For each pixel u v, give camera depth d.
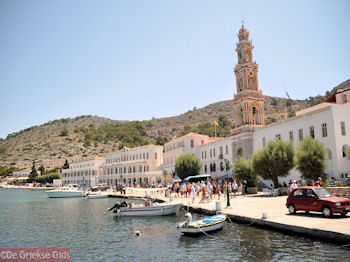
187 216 20.22
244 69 60.31
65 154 198.12
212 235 19.45
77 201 55.47
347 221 17.30
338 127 38.06
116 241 19.95
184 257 15.30
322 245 15.00
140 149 94.75
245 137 55.41
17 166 187.38
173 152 79.38
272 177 37.12
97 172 115.31
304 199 20.48
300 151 33.81
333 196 20.00
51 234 22.94
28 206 46.75
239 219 22.22
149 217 30.30
